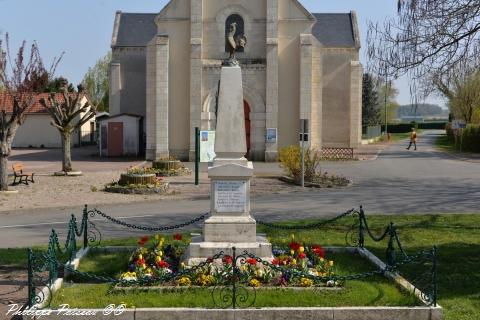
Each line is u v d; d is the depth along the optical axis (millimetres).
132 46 45375
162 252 9570
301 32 34562
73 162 35062
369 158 38625
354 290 8266
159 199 19281
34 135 54656
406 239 12328
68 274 9219
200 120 34219
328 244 11719
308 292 8094
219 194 9414
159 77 34281
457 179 25438
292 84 34688
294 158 23766
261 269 8695
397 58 14297
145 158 37875
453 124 56656
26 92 22172
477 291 8594
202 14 34406
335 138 47812
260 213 16172
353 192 21062
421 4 13820
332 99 47562
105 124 40250
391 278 8969
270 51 33969
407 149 50438
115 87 45031
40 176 26062
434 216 15164
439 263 10273
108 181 24203
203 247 9164
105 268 9727
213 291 7824
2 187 20609
